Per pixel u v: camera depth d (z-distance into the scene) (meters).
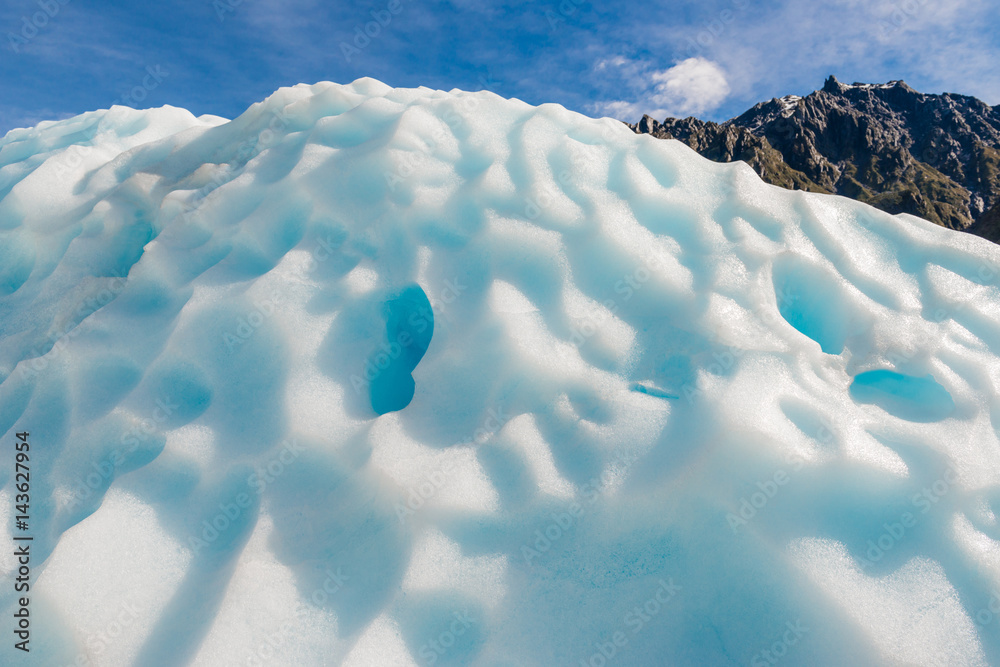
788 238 4.96
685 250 4.81
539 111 5.81
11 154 8.02
